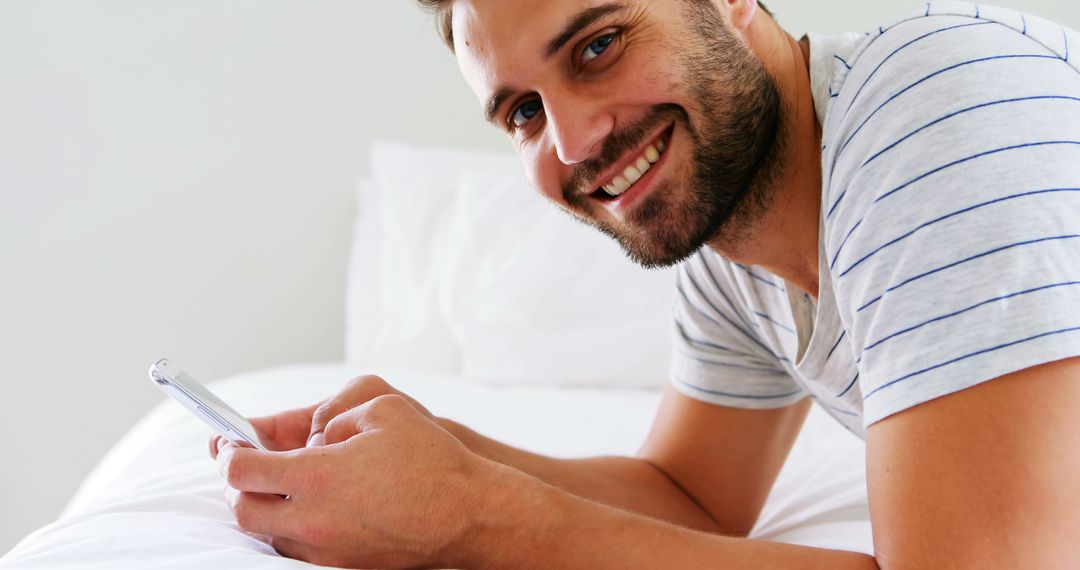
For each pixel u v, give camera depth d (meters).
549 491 0.71
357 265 2.28
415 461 0.70
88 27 2.40
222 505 0.89
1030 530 0.58
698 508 1.07
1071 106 0.66
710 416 1.07
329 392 1.51
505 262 1.96
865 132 0.70
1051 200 0.62
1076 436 0.59
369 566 0.70
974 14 0.73
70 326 2.43
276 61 2.42
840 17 2.06
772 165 0.82
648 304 1.86
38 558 0.70
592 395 1.71
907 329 0.63
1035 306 0.60
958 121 0.65
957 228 0.63
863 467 1.22
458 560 0.70
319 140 2.43
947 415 0.61
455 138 2.42
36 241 2.42
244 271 2.45
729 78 0.79
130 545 0.72
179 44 2.41
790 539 1.02
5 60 2.39
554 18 0.76
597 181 0.82
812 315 0.90
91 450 2.44
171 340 2.45
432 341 2.01
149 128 2.42
